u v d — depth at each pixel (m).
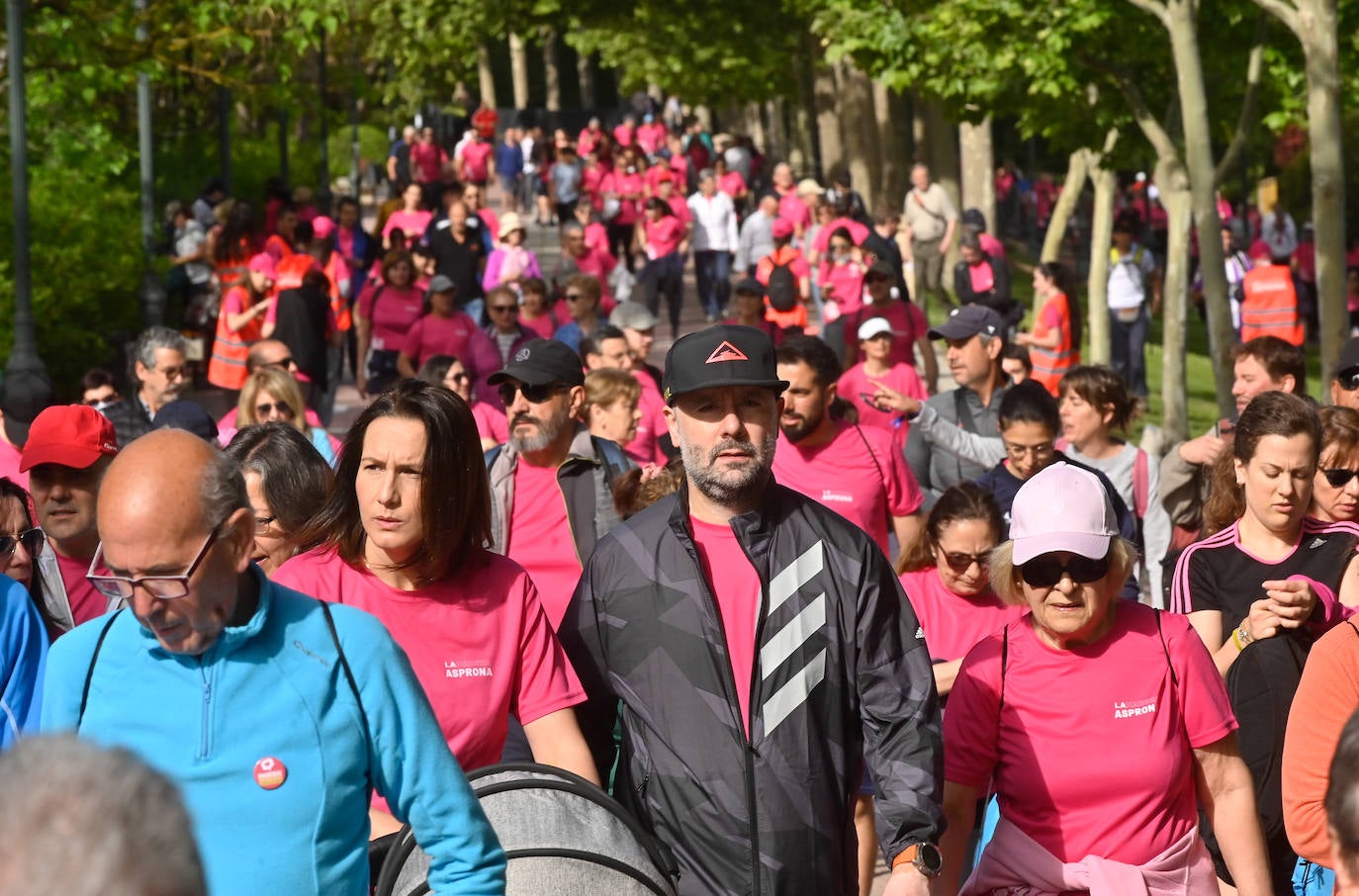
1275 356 8.96
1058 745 5.01
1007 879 5.07
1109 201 25.08
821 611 4.62
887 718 4.62
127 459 3.38
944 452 10.09
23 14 16.42
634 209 35.34
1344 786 2.52
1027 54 19.81
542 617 4.82
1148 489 8.63
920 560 6.99
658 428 12.16
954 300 32.03
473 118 59.75
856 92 37.75
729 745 4.53
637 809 4.62
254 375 9.39
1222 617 6.27
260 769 3.47
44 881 1.73
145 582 3.33
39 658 4.86
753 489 4.65
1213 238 16.94
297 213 28.52
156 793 1.82
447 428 4.66
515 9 41.94
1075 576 4.89
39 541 5.76
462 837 3.64
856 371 12.39
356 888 3.59
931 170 34.38
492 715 4.67
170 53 19.77
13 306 18.69
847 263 23.11
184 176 36.22
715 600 4.61
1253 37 20.22
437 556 4.68
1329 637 4.60
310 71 39.03
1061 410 8.69
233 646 3.49
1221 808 5.11
